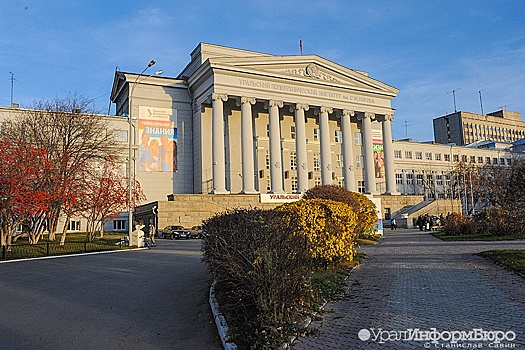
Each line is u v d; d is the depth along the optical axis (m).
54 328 8.34
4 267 18.34
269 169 54.25
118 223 46.75
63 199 25.39
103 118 45.75
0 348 7.17
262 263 7.37
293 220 10.52
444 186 80.44
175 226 38.72
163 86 50.84
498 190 63.34
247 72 48.75
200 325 8.25
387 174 58.25
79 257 21.86
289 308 7.50
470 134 129.88
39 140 29.55
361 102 56.84
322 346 6.41
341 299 9.61
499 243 22.16
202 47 52.81
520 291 9.80
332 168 59.06
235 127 53.25
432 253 18.91
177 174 49.78
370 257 18.28
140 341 7.44
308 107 52.94
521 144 99.19
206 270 15.19
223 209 43.16
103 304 10.36
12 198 21.30
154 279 13.87
